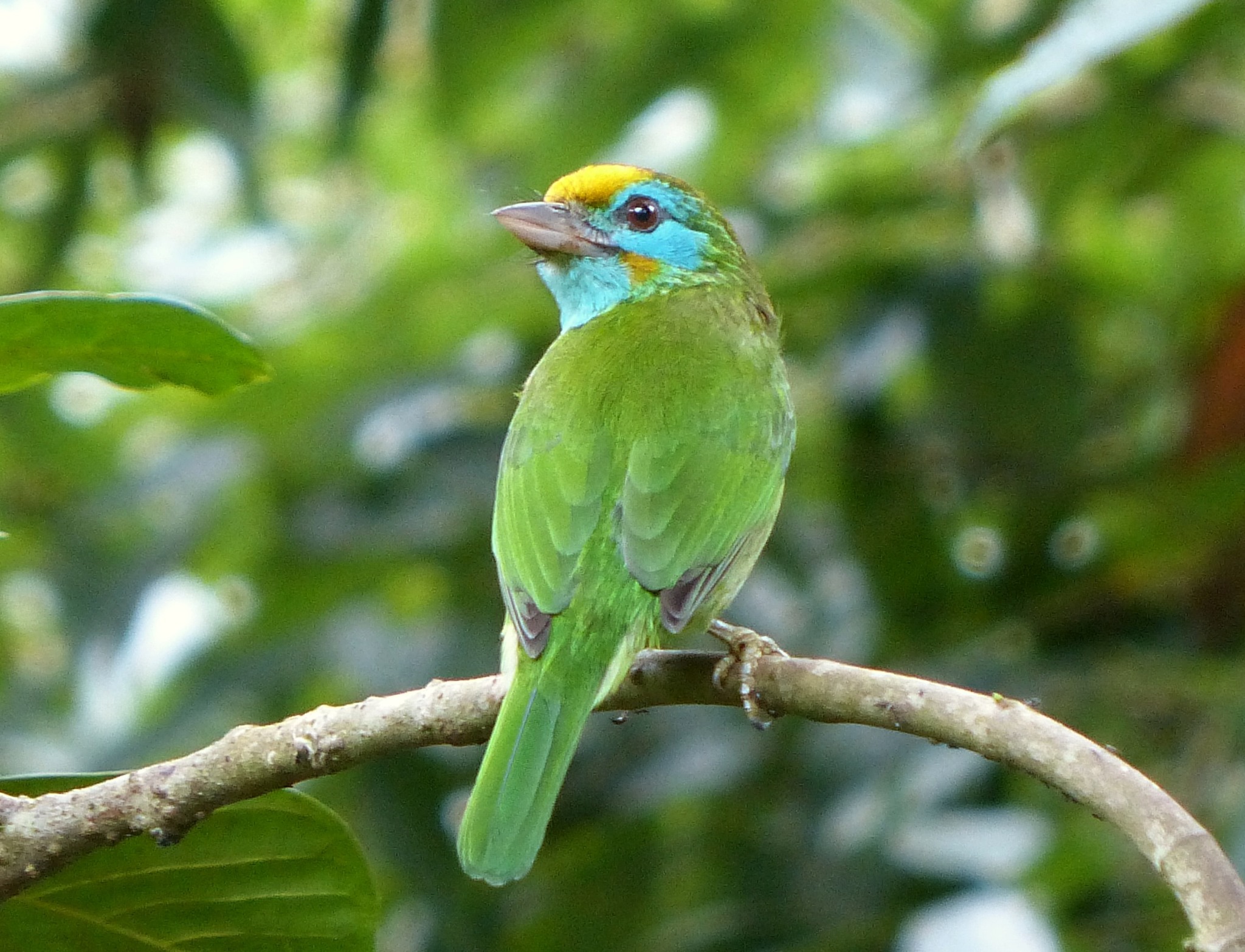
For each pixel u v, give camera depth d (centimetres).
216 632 1279
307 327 1280
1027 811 1079
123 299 516
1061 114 1283
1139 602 1184
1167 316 1286
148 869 570
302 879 578
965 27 1256
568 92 1445
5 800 546
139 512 1264
